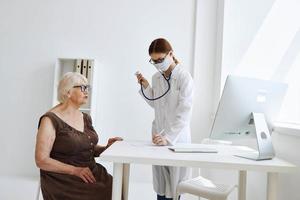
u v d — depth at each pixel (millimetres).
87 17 3500
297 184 1694
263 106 1479
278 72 2656
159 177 2068
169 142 1722
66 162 1597
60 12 3516
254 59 2914
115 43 3486
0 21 3521
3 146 3480
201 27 3381
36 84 3502
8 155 3475
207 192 1762
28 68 3512
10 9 3539
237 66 3025
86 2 3500
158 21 3461
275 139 2055
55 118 1589
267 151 1403
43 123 1556
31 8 3531
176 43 3438
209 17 3381
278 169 1271
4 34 3510
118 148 1525
